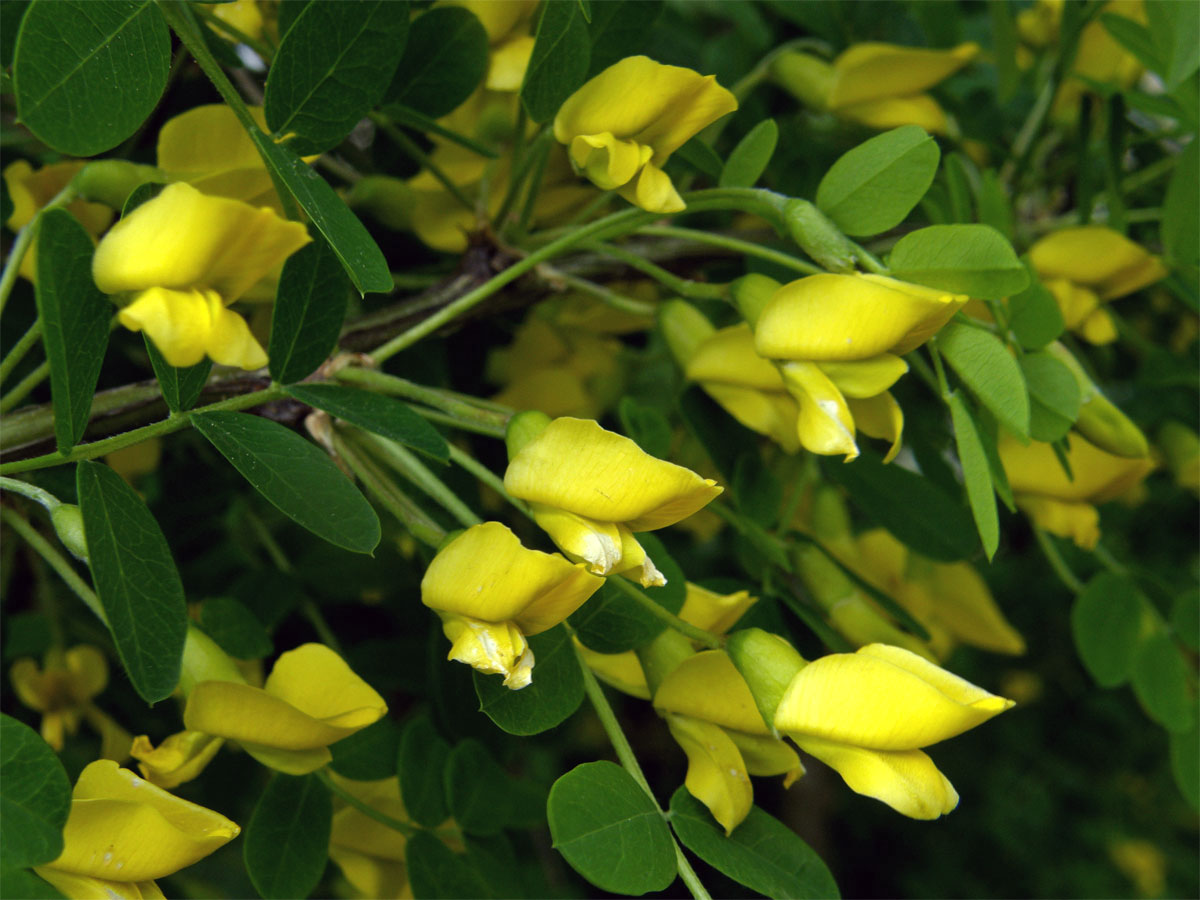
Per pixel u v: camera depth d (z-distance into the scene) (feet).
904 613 0.51
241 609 0.50
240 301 0.47
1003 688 1.51
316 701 0.42
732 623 0.46
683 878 0.39
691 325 0.51
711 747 0.41
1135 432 0.47
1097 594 0.57
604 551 0.37
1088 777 1.68
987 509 0.40
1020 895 1.72
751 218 0.62
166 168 0.46
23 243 0.43
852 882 1.77
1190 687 0.57
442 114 0.49
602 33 0.47
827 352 0.40
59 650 0.57
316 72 0.40
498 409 0.45
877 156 0.41
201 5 0.46
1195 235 0.50
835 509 0.57
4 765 0.33
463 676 0.50
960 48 0.56
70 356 0.35
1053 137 0.63
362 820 0.48
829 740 0.38
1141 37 0.51
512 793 0.48
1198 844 1.74
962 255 0.39
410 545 0.60
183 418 0.38
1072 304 0.52
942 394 0.41
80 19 0.35
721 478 0.54
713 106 0.41
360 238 0.37
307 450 0.39
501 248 0.53
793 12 0.63
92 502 0.36
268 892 0.43
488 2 0.48
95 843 0.35
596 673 0.46
